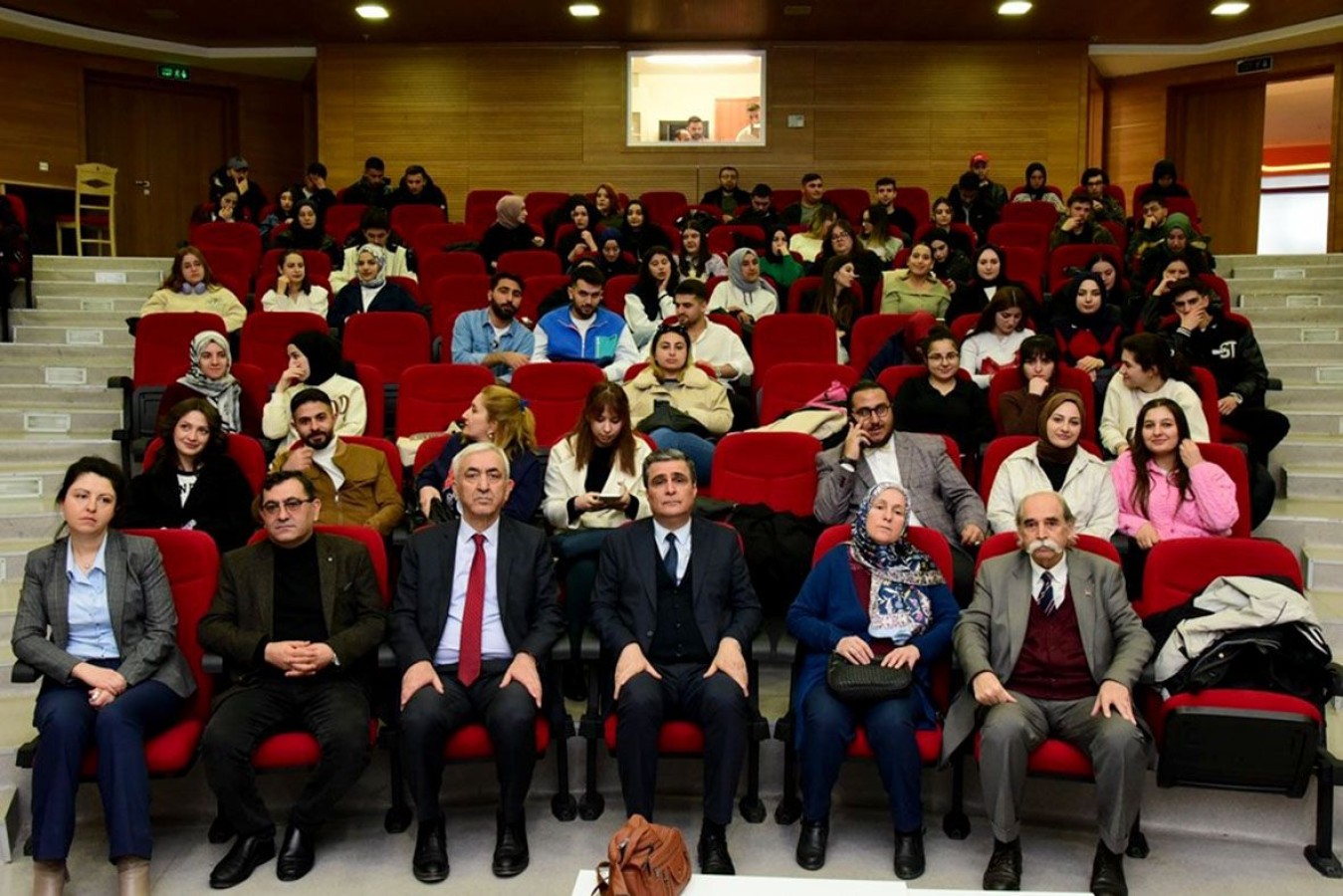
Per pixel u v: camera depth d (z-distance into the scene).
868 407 4.09
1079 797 3.51
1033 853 3.34
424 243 8.80
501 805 3.25
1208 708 3.03
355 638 3.34
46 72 11.28
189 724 3.30
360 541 3.57
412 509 4.26
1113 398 4.73
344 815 3.57
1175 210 9.16
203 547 3.48
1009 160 11.29
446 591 3.48
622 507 3.91
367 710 3.30
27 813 3.41
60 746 3.05
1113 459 4.57
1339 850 3.31
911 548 3.52
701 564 3.51
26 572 3.31
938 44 11.26
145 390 5.38
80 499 3.26
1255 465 4.55
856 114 11.30
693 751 3.29
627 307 6.41
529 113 11.41
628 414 4.08
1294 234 17.80
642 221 8.70
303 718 3.28
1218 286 6.46
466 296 6.79
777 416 5.14
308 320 5.93
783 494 4.32
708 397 5.04
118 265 8.61
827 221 8.22
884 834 3.43
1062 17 10.48
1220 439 4.98
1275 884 3.17
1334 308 7.15
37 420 5.87
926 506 4.10
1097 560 3.39
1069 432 4.03
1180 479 4.02
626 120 11.37
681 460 3.50
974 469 4.72
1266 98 13.86
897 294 6.62
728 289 6.74
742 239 8.24
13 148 11.09
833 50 11.26
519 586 3.49
